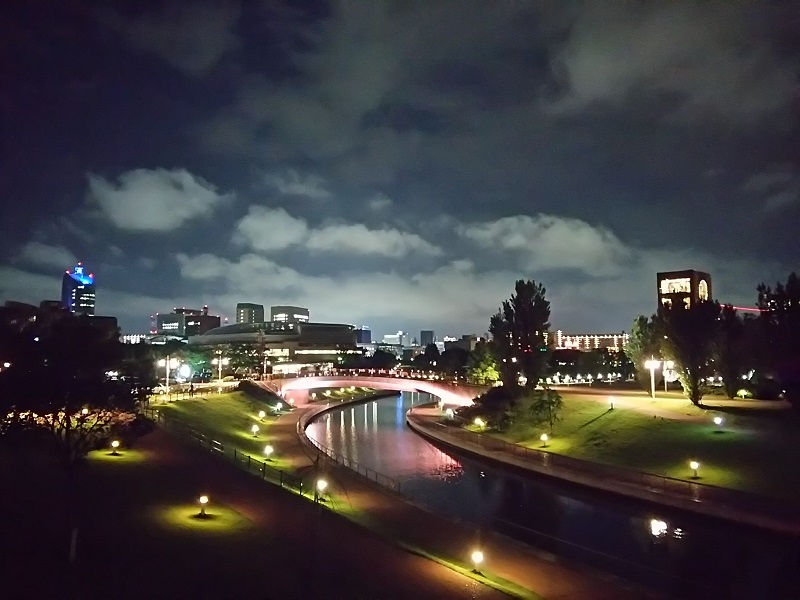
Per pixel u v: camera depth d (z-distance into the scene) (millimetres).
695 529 58125
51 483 46062
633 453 80688
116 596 29281
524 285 122312
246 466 68562
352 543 44031
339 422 153375
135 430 44438
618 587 38938
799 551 49750
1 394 33031
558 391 124688
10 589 28062
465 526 52781
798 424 80625
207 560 36469
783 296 63750
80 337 36125
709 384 128500
